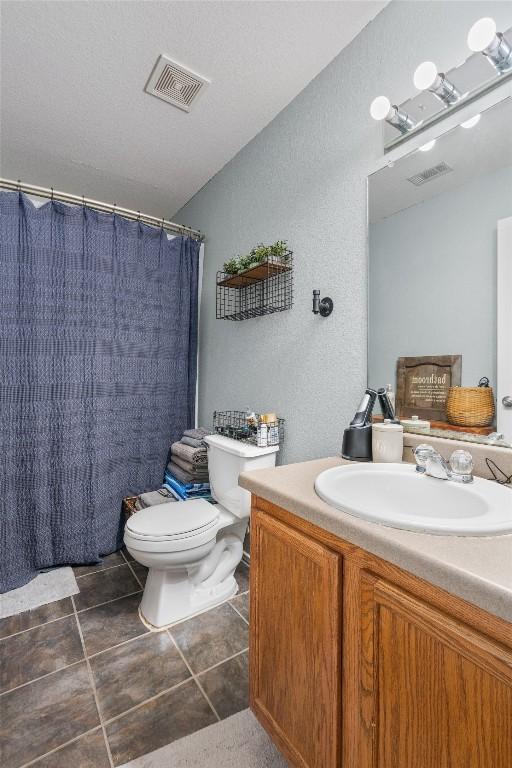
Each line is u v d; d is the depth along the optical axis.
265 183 1.93
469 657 0.52
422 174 1.18
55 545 1.98
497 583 0.48
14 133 1.99
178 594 1.57
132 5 1.32
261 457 1.68
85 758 1.00
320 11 1.33
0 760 0.99
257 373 1.97
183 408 2.48
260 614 0.99
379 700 0.66
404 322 1.23
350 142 1.44
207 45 1.48
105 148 2.12
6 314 1.84
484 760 0.50
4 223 1.83
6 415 1.85
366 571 0.69
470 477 0.91
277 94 1.73
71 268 2.00
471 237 1.05
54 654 1.36
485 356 1.02
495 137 1.00
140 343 2.27
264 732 1.07
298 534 0.86
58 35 1.44
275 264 1.68
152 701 1.17
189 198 2.72
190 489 2.02
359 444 1.20
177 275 2.43
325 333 1.54
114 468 2.19
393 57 1.28
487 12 1.02
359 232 1.40
